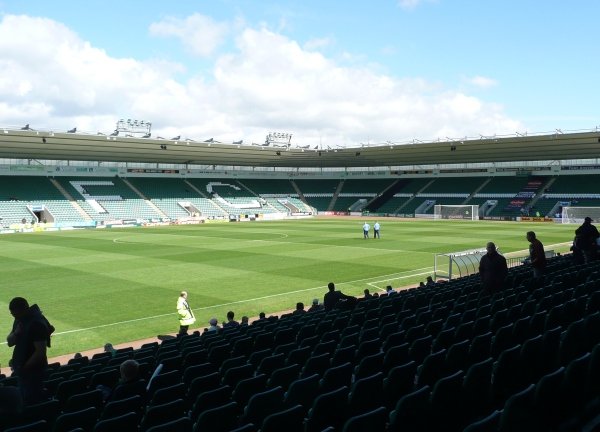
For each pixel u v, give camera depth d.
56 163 84.38
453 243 46.72
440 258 31.84
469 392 6.20
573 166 87.69
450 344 9.10
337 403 5.82
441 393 5.75
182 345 12.30
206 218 84.19
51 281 29.05
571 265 20.39
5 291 26.39
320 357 8.14
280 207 98.69
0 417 6.33
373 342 9.05
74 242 50.62
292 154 86.81
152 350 12.47
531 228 63.59
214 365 9.08
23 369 7.57
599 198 80.00
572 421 5.54
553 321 9.47
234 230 64.94
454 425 5.96
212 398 6.63
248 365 8.27
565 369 5.97
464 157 86.31
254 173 107.12
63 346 17.86
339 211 101.75
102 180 88.12
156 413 5.98
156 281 28.94
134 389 7.72
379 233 57.72
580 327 7.90
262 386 7.35
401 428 5.21
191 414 6.52
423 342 8.65
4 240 53.66
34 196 77.44
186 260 37.00
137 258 38.25
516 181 91.88
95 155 79.44
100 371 9.74
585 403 6.05
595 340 8.39
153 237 55.59
